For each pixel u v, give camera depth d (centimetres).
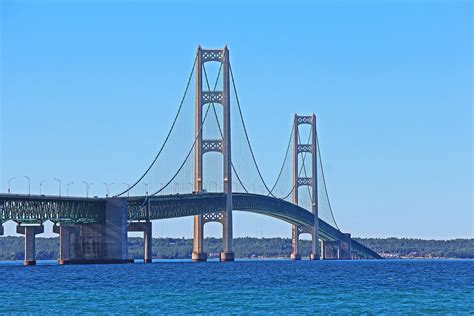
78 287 16112
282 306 12975
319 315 12069
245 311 12400
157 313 12125
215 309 12588
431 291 15600
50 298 13950
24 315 11894
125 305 12988
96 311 12306
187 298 13988
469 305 13250
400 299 14062
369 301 13712
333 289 16012
